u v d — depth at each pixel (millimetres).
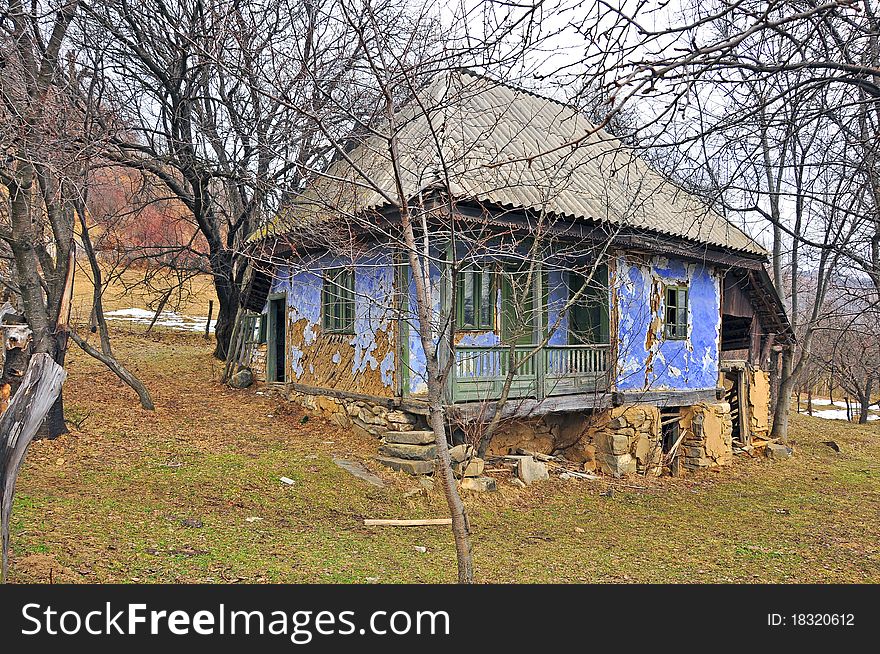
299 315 13031
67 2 9070
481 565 6562
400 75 4918
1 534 3922
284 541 6621
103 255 17656
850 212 4727
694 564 7301
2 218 9602
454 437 10008
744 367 15773
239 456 9492
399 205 4477
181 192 13508
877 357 21750
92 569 5141
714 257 13305
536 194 9867
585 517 9133
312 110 5723
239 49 6477
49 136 8398
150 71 11602
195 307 28609
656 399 12578
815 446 17281
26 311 8859
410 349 9922
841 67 3674
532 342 10305
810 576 7094
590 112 4117
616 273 11633
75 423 10141
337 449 10266
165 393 13273
